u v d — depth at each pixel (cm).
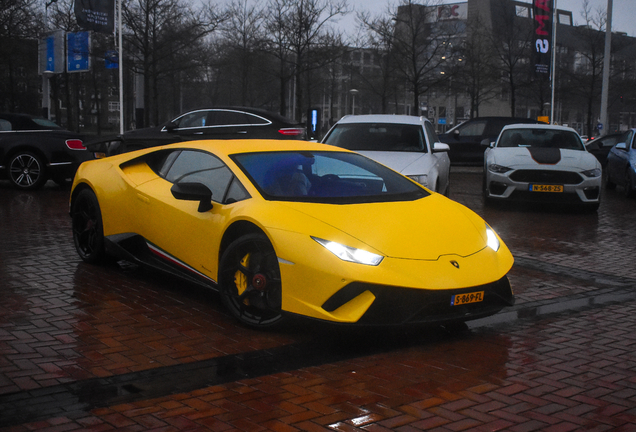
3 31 2105
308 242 373
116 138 880
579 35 3350
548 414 292
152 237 493
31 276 532
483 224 446
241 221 412
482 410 295
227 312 448
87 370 336
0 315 427
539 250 725
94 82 3956
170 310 449
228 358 359
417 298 362
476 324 435
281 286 384
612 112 5788
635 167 1266
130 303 464
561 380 334
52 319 422
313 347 380
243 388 316
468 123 1969
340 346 383
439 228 407
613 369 352
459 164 1992
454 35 3272
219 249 430
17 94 3725
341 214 397
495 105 6925
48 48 2692
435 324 374
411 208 425
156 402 297
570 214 1041
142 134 1231
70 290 493
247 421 279
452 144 1953
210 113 1252
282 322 389
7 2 2050
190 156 493
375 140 917
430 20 2961
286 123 1256
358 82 4212
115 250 532
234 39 3145
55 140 1147
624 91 3606
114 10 2325
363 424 278
